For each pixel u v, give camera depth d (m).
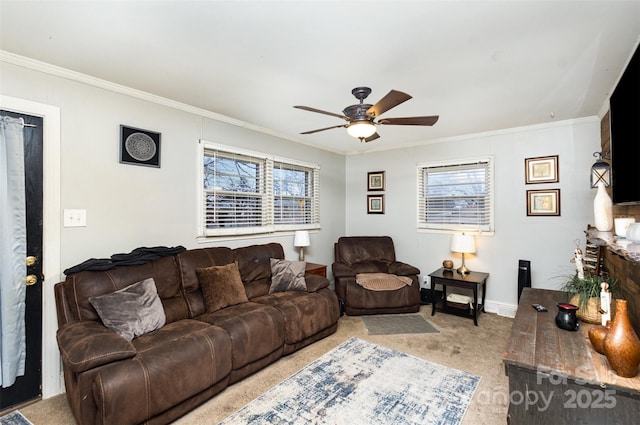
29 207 2.22
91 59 2.19
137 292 2.31
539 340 1.64
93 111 2.52
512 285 3.94
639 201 1.73
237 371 2.35
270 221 4.05
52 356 2.28
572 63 2.22
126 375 1.72
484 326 3.56
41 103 2.26
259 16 1.70
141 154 2.81
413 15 1.68
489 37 1.90
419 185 4.70
